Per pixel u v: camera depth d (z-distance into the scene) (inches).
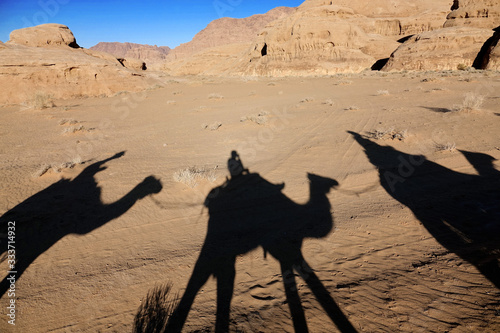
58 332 104.6
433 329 89.8
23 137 457.4
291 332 94.7
